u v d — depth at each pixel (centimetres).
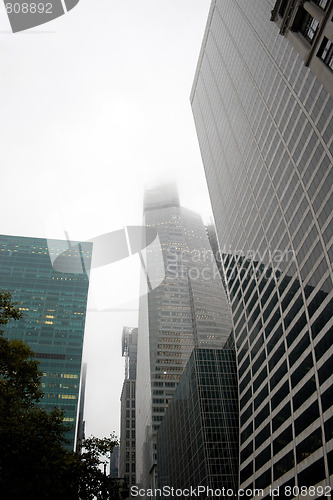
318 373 6694
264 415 8344
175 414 12769
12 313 2986
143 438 18688
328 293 6975
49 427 2570
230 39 13625
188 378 12050
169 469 12719
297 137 8812
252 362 9612
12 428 2233
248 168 11462
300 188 8531
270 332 8931
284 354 8075
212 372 11506
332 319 6662
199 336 19412
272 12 6016
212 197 14788
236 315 11294
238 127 12444
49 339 17675
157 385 18012
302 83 8738
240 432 9462
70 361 17062
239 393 10131
